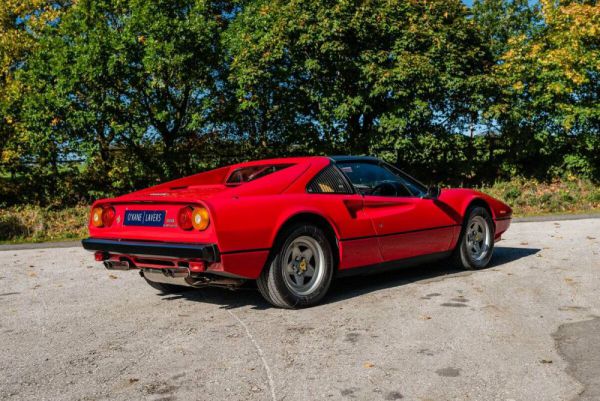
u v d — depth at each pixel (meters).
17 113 17.59
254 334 4.07
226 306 5.05
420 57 17.33
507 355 3.43
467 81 17.98
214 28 17.64
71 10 17.78
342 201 5.12
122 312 4.96
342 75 17.92
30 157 18.30
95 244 4.98
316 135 19.08
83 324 4.58
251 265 4.47
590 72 18.62
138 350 3.79
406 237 5.64
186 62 16.89
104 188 18.64
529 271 6.25
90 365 3.51
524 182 19.52
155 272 4.88
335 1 17.27
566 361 3.29
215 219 4.25
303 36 16.67
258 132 19.61
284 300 4.68
